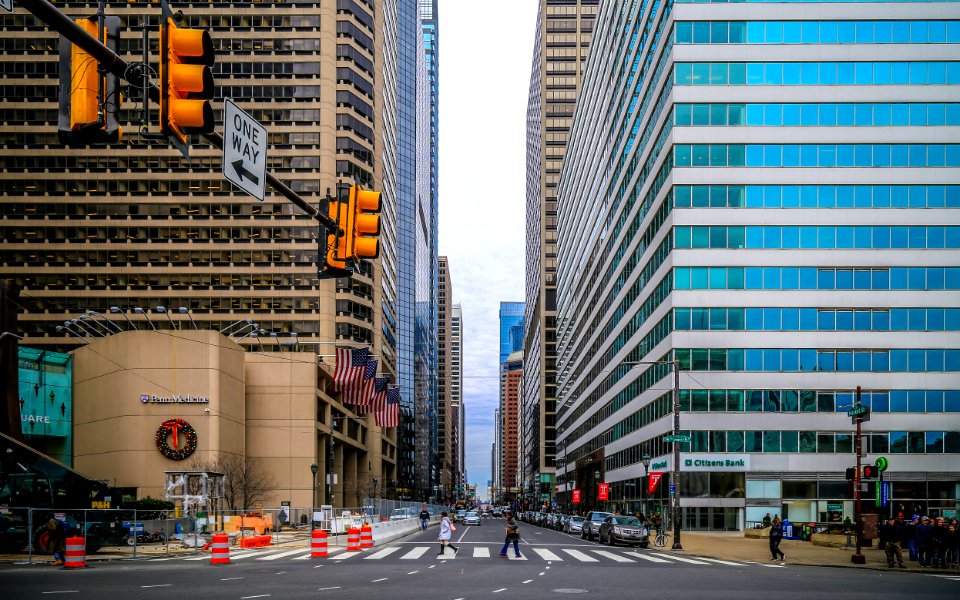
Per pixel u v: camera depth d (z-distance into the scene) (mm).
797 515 54656
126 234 88688
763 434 55281
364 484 96625
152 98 6469
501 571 23750
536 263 183250
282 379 70688
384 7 109438
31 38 89938
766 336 55875
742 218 56531
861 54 57125
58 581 19859
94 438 61250
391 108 119875
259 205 89500
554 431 170750
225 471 57844
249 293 88188
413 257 175875
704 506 54875
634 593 18109
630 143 75000
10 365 47094
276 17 92625
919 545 29625
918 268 56031
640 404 68438
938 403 55188
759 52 57375
